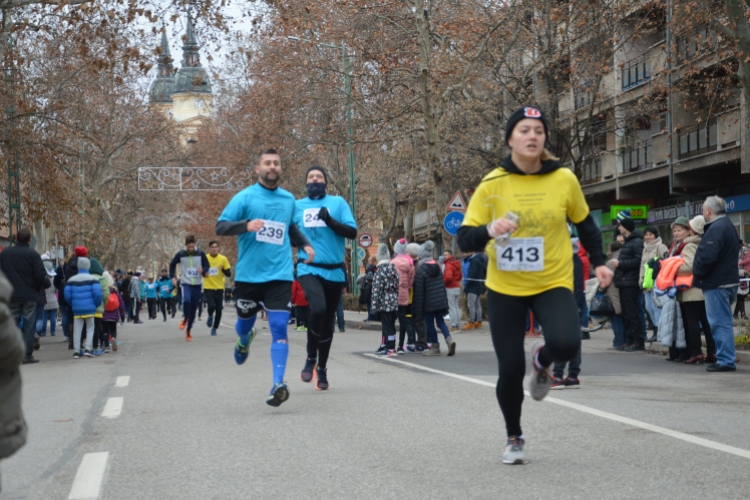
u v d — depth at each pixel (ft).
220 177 157.07
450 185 113.60
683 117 101.14
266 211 28.40
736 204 101.24
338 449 21.11
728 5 51.13
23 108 71.92
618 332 51.34
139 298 122.93
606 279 18.61
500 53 95.04
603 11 89.35
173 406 29.55
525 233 18.10
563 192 18.26
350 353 50.90
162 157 159.33
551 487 16.76
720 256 37.86
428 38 82.07
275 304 27.91
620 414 25.70
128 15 66.59
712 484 16.80
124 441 23.27
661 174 106.01
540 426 23.66
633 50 106.42
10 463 20.99
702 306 41.91
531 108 18.20
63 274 66.74
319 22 86.33
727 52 71.05
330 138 108.47
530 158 18.10
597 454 19.77
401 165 126.31
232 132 153.79
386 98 94.12
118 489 17.90
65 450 22.38
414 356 48.60
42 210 77.10
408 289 49.85
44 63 81.82
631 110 102.17
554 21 90.48
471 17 85.92
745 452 19.84
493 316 18.53
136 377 40.04
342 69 94.73
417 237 192.85
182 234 259.19
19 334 10.07
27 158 74.59
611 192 124.26
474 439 21.95
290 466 19.38
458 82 90.27
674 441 21.25
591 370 39.75
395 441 21.94
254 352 52.47
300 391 32.40
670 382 34.68
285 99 117.08
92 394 34.35
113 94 129.70
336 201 31.89
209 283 71.87
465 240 18.25
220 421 25.88
